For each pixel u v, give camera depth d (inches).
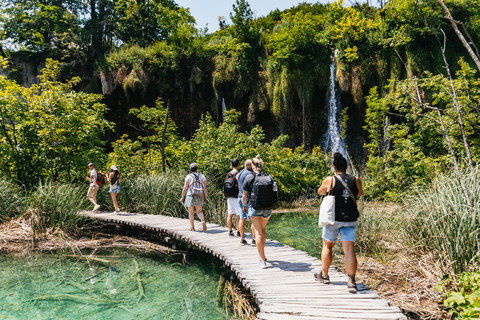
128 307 188.9
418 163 505.4
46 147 430.6
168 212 408.5
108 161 502.3
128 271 254.2
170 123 602.9
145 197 432.8
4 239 304.7
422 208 218.5
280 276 189.3
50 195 348.8
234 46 954.7
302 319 136.8
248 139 570.3
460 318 140.2
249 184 195.5
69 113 449.1
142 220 359.6
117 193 413.4
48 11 1000.9
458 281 163.3
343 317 137.4
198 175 305.3
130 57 950.4
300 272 195.8
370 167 639.1
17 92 462.3
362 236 273.1
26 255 284.7
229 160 518.3
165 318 173.6
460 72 489.1
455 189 201.6
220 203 397.1
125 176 517.0
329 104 847.1
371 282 194.9
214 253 243.4
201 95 975.6
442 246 187.6
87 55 997.8
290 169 647.8
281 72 868.6
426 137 546.0
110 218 365.1
